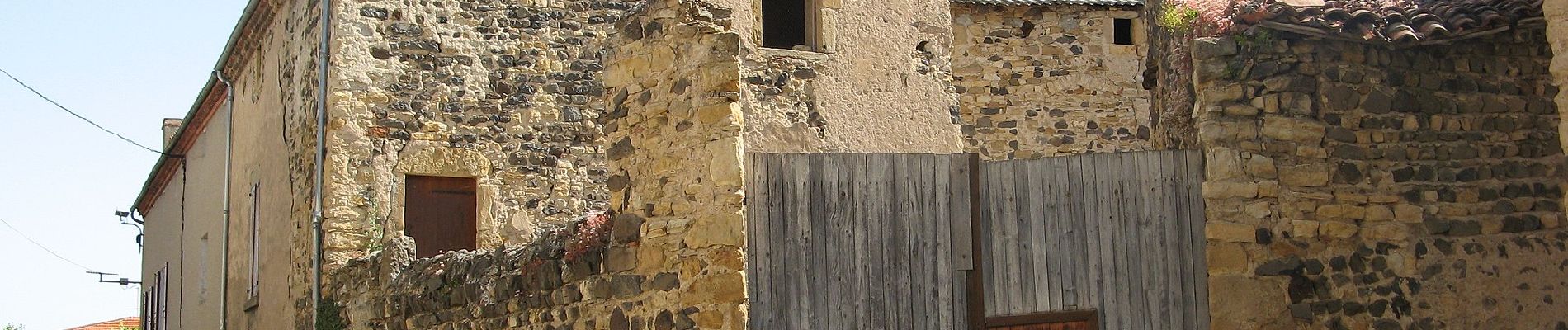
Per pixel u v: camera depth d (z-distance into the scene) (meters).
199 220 21.59
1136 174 9.53
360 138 14.77
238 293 18.39
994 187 9.55
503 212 15.16
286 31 16.69
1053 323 9.41
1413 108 9.40
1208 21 9.58
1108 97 17.73
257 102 18.12
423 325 12.20
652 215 9.60
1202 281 9.38
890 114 14.79
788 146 14.16
